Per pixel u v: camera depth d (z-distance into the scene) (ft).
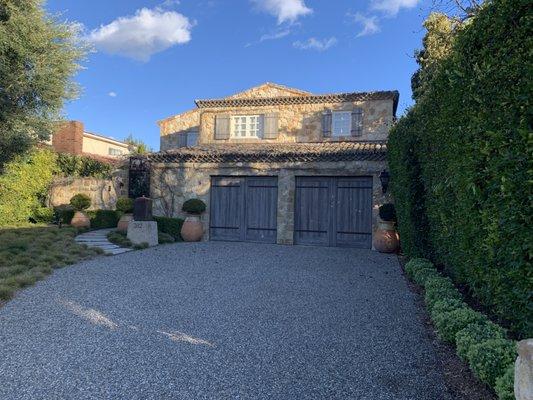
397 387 10.14
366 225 40.75
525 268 9.27
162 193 46.26
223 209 44.83
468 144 11.74
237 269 26.55
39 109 36.96
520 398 6.60
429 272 19.89
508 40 9.75
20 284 19.98
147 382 10.40
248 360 11.89
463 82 12.44
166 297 19.19
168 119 77.30
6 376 10.66
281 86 62.34
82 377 10.64
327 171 41.55
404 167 25.53
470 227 12.76
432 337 13.80
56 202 52.49
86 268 25.22
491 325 11.19
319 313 16.76
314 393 9.86
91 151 91.35
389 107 53.01
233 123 58.59
